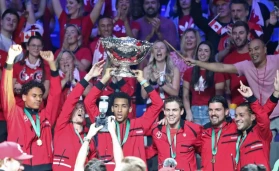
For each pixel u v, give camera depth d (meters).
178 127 23.30
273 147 26.48
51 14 31.55
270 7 31.02
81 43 30.95
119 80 28.66
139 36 31.45
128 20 31.36
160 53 29.27
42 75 29.22
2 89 22.28
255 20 30.89
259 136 22.81
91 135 19.56
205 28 30.98
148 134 23.38
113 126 19.69
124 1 31.23
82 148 19.31
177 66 30.03
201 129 23.52
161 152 23.17
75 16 31.31
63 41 30.98
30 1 31.38
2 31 30.55
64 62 29.97
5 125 26.41
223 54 30.48
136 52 22.34
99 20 31.19
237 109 22.94
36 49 29.22
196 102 29.22
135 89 28.98
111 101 23.33
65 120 22.80
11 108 22.44
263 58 28.86
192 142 23.20
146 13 31.33
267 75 28.92
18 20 30.77
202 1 31.38
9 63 22.11
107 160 22.59
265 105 22.88
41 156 22.62
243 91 22.56
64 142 22.80
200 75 29.27
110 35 31.17
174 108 23.06
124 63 22.62
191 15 31.14
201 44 29.55
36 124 22.78
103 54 30.67
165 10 31.55
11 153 16.38
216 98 23.31
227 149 23.06
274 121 28.00
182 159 23.05
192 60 28.14
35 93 22.80
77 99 22.73
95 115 22.86
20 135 22.48
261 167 17.80
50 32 31.48
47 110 23.08
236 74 29.28
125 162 16.22
